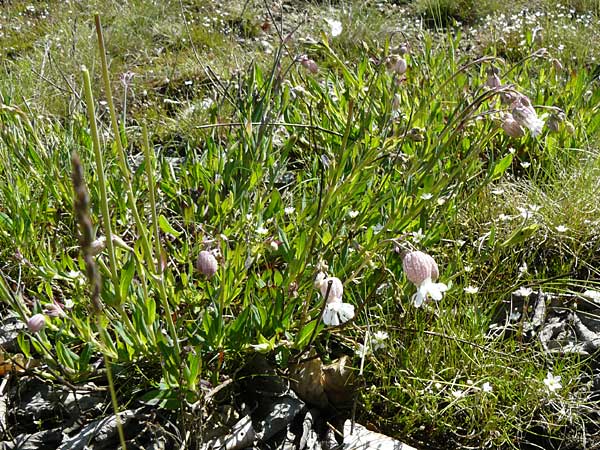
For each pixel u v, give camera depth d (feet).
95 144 0.65
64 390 0.89
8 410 0.88
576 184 1.31
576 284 1.16
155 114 1.79
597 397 0.96
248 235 1.01
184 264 1.07
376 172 1.23
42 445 0.84
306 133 1.48
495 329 1.06
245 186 1.20
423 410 0.91
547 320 1.09
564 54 2.16
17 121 1.33
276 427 0.89
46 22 2.61
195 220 1.16
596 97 1.65
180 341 0.90
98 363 0.91
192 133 1.68
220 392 0.89
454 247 1.18
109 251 0.72
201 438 0.82
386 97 1.45
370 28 2.47
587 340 1.05
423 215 1.08
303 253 0.91
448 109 1.52
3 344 0.99
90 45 2.27
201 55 2.27
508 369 0.93
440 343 0.97
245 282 1.03
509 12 2.68
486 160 1.48
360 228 1.11
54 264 0.98
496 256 1.10
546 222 1.25
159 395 0.82
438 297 0.79
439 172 1.25
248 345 0.89
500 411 0.90
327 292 0.80
